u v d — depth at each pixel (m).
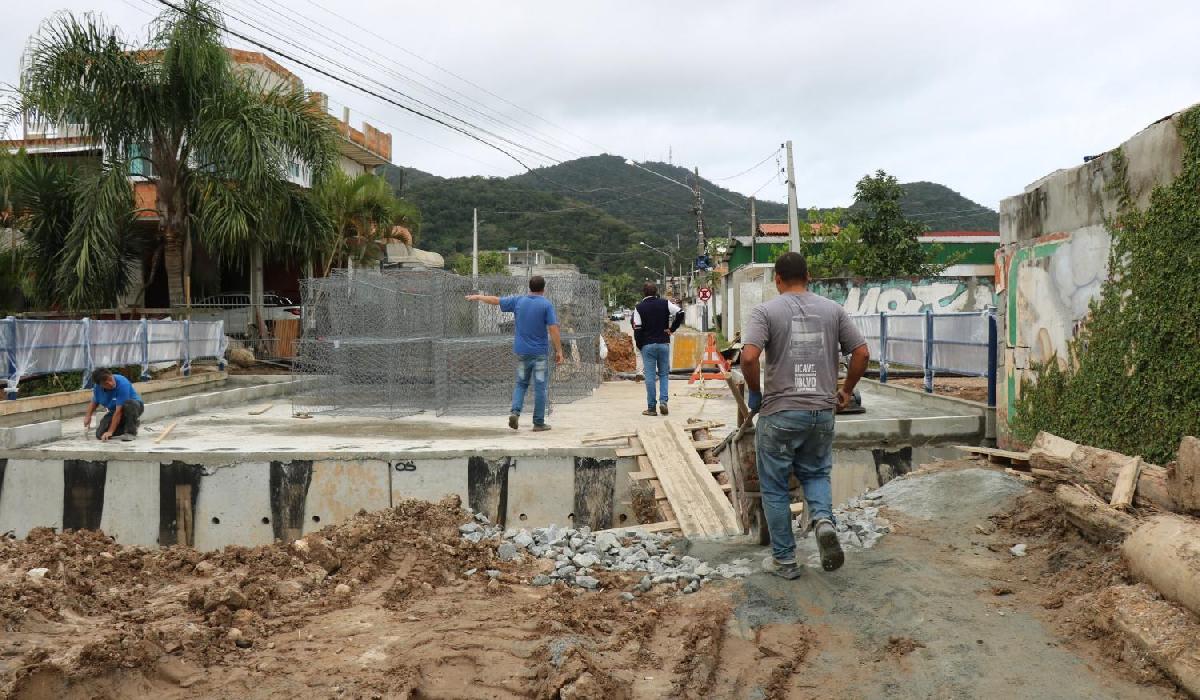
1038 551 5.12
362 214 22.81
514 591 5.25
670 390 15.07
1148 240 6.11
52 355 10.61
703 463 7.63
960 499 6.16
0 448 8.04
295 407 12.30
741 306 28.75
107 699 3.60
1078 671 3.75
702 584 5.17
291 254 20.11
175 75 15.80
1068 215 7.35
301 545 5.64
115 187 15.67
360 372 12.47
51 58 15.08
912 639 4.16
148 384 12.84
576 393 13.65
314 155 17.33
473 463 7.86
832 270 29.17
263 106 16.83
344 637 4.36
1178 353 5.75
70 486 7.93
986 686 3.69
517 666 3.98
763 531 5.72
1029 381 8.03
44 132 16.09
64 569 5.43
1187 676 3.44
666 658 4.12
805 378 4.80
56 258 16.75
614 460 7.93
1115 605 3.98
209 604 4.59
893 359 13.17
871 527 5.79
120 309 17.38
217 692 3.70
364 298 12.47
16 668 3.65
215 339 15.97
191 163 17.30
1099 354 6.76
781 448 4.88
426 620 4.62
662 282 89.94
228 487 7.82
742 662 4.08
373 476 7.81
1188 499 4.46
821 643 4.25
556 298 14.09
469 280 13.07
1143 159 6.23
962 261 39.03
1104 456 5.44
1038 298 7.87
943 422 8.77
